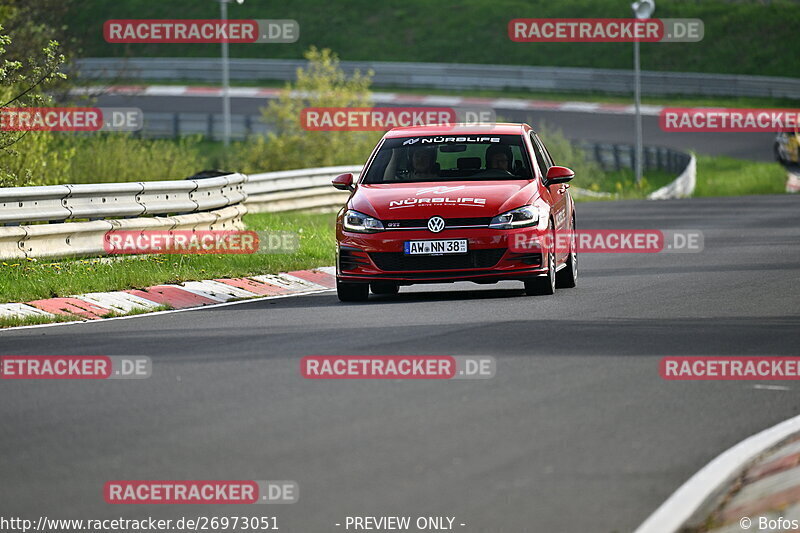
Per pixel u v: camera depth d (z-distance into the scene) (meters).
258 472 22.23
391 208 47.31
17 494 21.31
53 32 102.38
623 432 25.30
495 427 25.61
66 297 47.78
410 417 26.53
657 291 49.81
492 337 37.16
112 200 56.50
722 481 21.78
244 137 171.38
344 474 22.05
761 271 57.12
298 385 30.20
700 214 93.38
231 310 46.28
